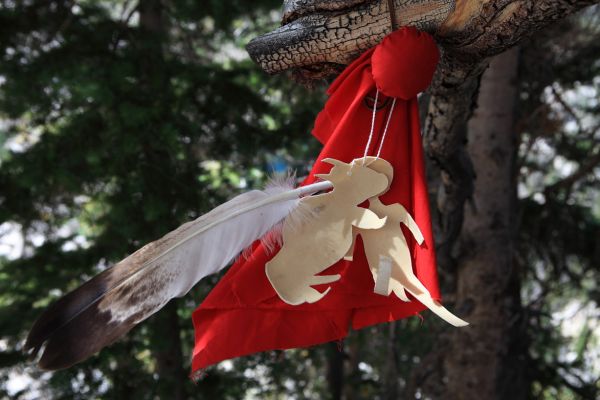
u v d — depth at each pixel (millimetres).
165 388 8492
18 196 8883
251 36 9844
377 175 2664
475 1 2898
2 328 8031
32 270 8398
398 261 2611
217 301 2703
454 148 4867
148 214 7859
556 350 10273
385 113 2832
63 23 8953
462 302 8523
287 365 9594
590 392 9305
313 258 2590
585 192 10156
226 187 8953
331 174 2643
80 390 8430
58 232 10836
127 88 8086
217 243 2529
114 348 8109
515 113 8383
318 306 2711
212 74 8984
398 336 9859
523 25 2932
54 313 2443
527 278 10109
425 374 8945
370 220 2592
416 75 2648
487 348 8406
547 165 10055
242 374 9531
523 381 9016
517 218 8672
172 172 8398
